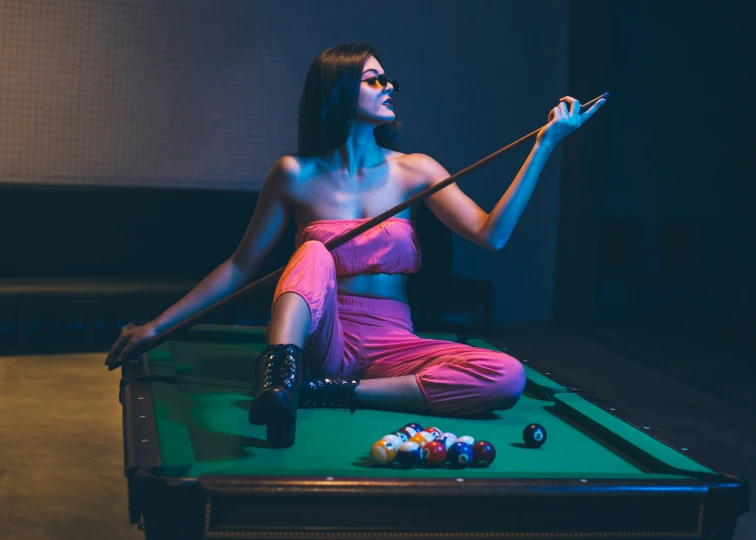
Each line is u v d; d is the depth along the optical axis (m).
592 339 6.36
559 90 7.12
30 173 5.68
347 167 2.67
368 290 2.62
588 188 7.13
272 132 6.28
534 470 1.90
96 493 2.78
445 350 2.48
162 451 1.77
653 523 1.68
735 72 7.80
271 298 5.56
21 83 5.61
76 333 5.58
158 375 2.49
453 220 2.71
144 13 5.86
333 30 6.38
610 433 2.12
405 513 1.61
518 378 2.38
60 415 3.74
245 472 1.67
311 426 2.18
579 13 7.03
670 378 5.11
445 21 6.68
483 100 6.86
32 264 5.42
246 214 5.90
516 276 7.11
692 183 7.82
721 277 7.09
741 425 4.07
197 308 2.68
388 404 2.38
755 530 2.68
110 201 5.58
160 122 5.96
